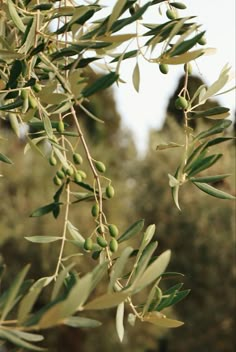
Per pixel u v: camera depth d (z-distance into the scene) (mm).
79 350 7551
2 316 794
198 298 7301
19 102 1154
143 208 7375
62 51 1051
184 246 7230
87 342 7438
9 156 7418
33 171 7379
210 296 7258
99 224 1222
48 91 1075
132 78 1091
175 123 7352
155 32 1048
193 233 7172
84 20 1037
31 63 1097
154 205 7340
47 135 1176
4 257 7156
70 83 1033
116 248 1180
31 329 785
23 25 1099
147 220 7375
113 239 1183
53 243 6988
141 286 861
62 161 1270
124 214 7395
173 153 7328
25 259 7125
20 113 1173
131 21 1002
